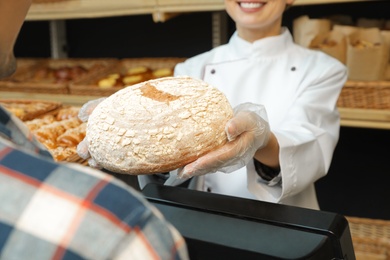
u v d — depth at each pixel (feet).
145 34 8.52
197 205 2.62
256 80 4.55
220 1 6.42
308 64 4.51
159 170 2.78
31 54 9.30
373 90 6.16
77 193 1.37
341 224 2.42
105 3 6.96
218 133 2.84
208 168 2.79
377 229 6.51
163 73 7.54
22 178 1.37
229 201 2.66
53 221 1.32
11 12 1.63
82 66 8.37
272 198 3.70
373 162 7.84
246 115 2.97
